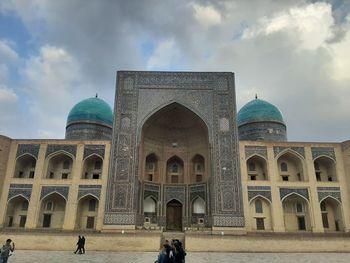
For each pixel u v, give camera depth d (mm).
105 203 19812
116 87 22828
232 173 20547
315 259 12922
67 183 21141
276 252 15797
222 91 22781
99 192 20844
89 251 15469
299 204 21844
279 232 19938
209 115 22156
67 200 20688
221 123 21906
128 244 15898
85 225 21266
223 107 22328
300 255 14531
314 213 20578
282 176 22828
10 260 11672
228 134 21562
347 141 21891
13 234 16219
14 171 21641
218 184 20281
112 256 13391
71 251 15453
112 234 16109
